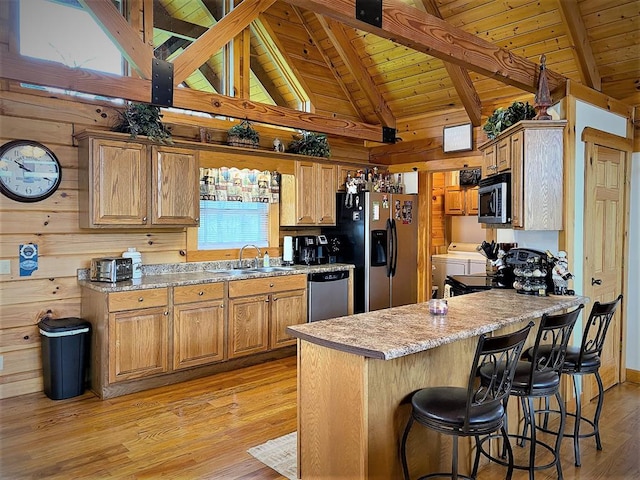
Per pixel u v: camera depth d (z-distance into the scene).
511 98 5.03
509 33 4.36
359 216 5.73
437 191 7.89
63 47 3.88
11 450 2.94
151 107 4.08
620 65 4.12
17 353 3.85
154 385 4.08
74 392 3.83
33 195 3.85
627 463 2.82
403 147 6.19
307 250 5.64
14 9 3.63
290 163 5.39
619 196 4.14
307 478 2.52
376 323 2.58
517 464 2.84
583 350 2.85
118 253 4.36
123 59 4.16
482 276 4.80
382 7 2.69
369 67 5.63
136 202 4.08
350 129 5.04
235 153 4.91
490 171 4.13
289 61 5.50
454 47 3.09
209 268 4.99
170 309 4.08
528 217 3.44
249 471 2.70
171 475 2.66
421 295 6.35
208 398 3.84
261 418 3.45
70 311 4.09
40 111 3.87
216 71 5.16
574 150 3.54
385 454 2.29
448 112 5.69
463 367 2.75
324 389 2.38
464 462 2.72
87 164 3.87
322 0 2.42
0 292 3.76
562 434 2.61
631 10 3.71
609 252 4.03
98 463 2.79
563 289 3.46
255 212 5.52
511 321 2.67
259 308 4.71
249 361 4.74
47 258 3.96
